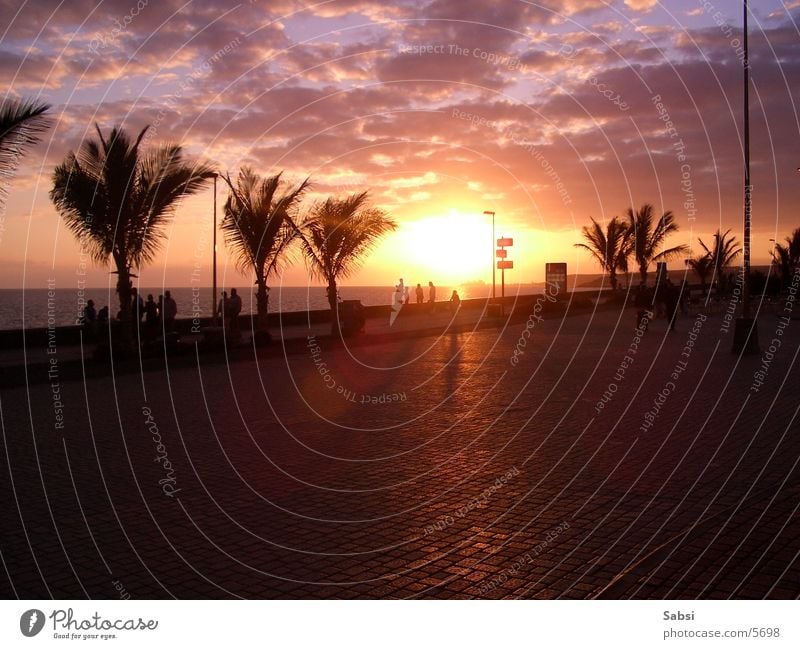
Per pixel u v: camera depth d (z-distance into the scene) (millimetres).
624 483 6078
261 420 9297
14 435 8375
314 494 5984
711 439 7582
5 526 5191
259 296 19375
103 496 5941
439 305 37688
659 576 4105
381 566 4434
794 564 4168
